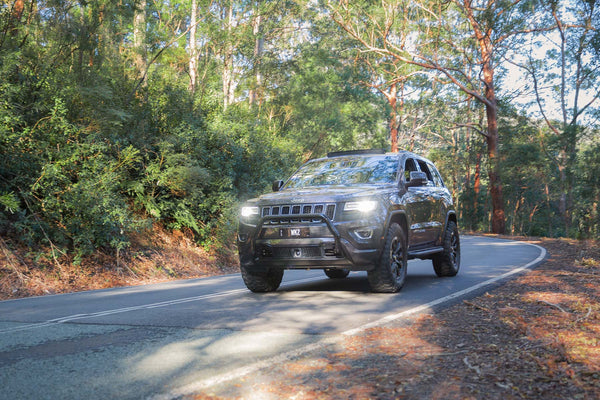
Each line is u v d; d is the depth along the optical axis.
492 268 10.47
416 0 33.84
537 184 54.19
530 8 32.75
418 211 8.17
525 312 5.50
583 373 3.39
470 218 54.81
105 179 11.56
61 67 12.62
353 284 8.62
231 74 28.62
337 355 3.92
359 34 34.81
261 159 18.25
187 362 3.79
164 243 14.12
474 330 4.70
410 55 34.56
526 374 3.39
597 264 10.30
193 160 14.27
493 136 36.59
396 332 4.67
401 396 3.03
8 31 11.56
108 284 10.92
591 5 33.91
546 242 21.47
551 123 44.94
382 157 8.44
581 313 5.36
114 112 12.47
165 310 6.20
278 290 7.99
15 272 10.02
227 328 4.96
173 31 24.22
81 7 13.13
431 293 7.07
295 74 30.31
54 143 11.52
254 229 6.95
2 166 10.60
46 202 10.83
